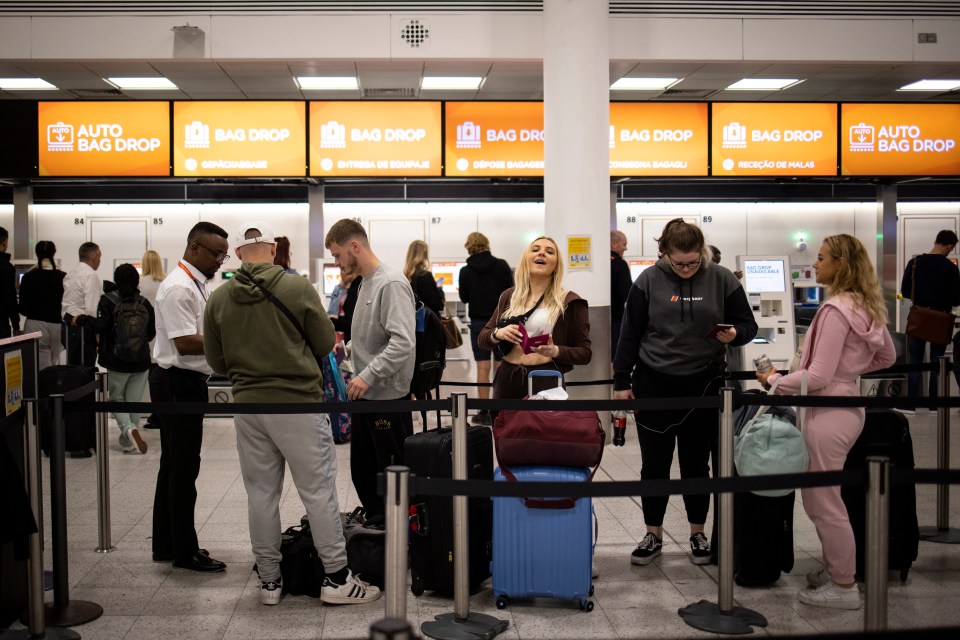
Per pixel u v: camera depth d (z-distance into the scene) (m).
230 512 4.43
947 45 7.49
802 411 3.33
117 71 7.71
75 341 6.94
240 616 3.05
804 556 3.74
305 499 3.13
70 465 5.53
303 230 9.17
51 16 7.07
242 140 7.45
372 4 7.16
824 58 7.43
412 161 7.52
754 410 3.31
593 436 3.13
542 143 7.55
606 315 6.05
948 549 3.83
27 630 2.92
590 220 5.97
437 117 7.51
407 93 8.88
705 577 3.45
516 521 3.08
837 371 3.21
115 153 7.41
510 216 9.35
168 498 3.65
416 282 6.63
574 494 2.45
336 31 7.17
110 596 3.26
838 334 3.15
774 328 6.80
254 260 3.22
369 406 2.99
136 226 9.15
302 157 7.47
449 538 3.18
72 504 4.62
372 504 3.83
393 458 3.64
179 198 8.96
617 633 2.89
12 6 7.05
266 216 9.16
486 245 7.20
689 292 3.59
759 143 7.69
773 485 2.47
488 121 7.53
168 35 7.11
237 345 3.14
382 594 3.28
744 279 6.81
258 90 8.66
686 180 9.16
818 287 9.41
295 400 3.12
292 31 7.16
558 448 3.12
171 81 8.17
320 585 3.26
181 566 3.55
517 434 3.14
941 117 7.78
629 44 7.30
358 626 2.95
